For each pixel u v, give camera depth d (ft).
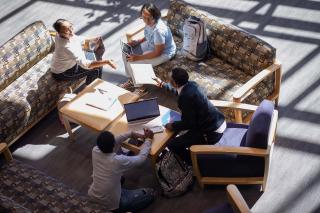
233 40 16.58
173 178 14.34
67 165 16.12
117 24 21.52
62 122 16.97
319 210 13.70
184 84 13.62
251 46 16.08
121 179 14.79
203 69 17.10
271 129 13.46
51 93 17.42
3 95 17.07
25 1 24.04
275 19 20.39
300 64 18.22
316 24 19.80
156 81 16.65
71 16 22.49
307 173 14.69
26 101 16.74
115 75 19.16
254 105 15.57
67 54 17.04
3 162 16.26
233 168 13.97
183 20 18.07
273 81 16.34
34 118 17.11
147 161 15.74
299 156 15.21
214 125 14.02
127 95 15.93
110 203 13.29
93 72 18.16
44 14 22.97
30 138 17.22
